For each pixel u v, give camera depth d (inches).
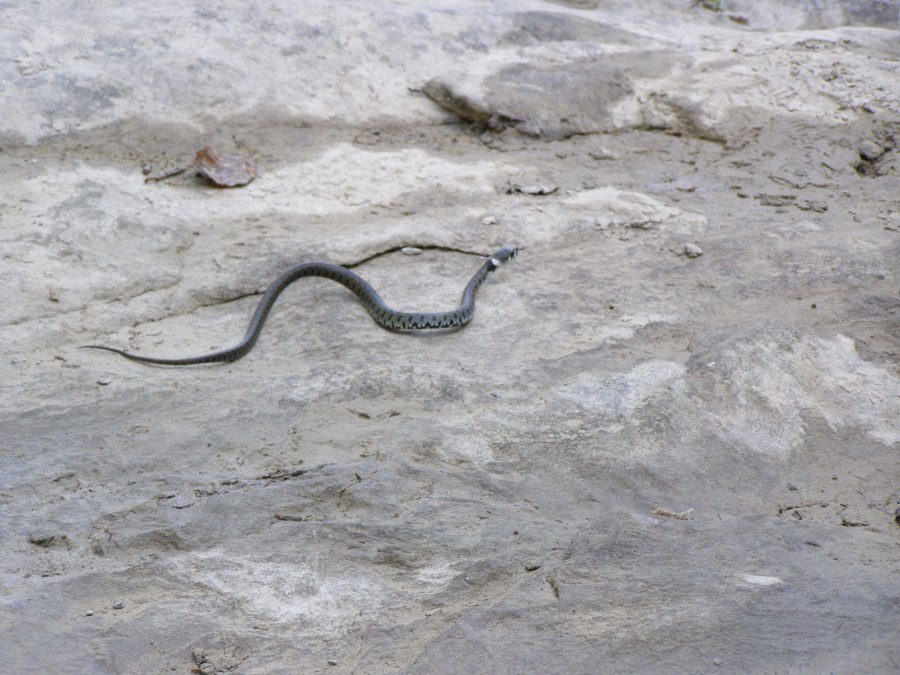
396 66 445.4
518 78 447.8
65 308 278.7
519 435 225.8
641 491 210.2
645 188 388.5
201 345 271.4
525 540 183.0
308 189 365.1
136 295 290.7
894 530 203.0
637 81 459.8
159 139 383.2
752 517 199.6
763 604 158.1
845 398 252.4
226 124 398.0
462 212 354.6
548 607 160.1
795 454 232.1
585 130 434.0
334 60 435.8
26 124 371.2
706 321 285.4
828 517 208.1
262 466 212.1
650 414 234.4
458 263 324.5
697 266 321.4
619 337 274.8
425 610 164.1
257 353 268.7
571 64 470.0
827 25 591.8
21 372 247.4
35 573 172.9
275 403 239.6
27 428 222.5
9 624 155.1
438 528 186.7
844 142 428.8
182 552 181.0
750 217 361.4
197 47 415.8
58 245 305.7
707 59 484.4
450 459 216.7
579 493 207.3
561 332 278.5
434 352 268.2
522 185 380.8
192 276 303.0
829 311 291.4
